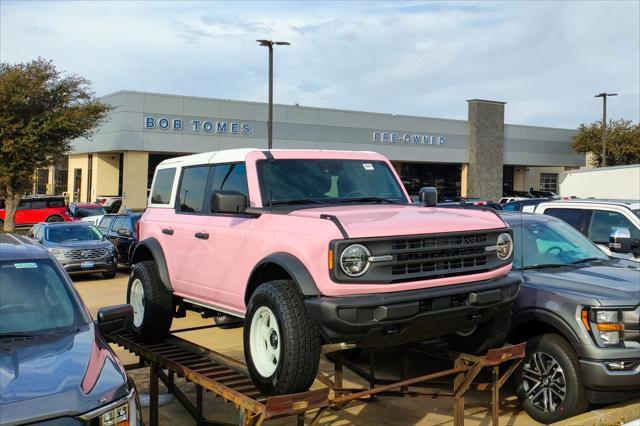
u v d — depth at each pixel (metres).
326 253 4.04
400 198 5.79
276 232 4.57
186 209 6.03
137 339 6.38
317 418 4.20
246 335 4.56
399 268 4.20
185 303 6.50
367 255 4.07
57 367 3.50
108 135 36.59
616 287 5.47
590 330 5.20
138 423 3.53
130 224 18.39
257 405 3.89
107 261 16.62
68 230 17.45
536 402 5.53
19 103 29.11
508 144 52.12
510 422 5.57
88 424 3.18
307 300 4.14
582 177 17.25
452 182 53.62
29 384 3.28
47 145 30.20
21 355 3.63
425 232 4.31
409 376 6.62
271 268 4.64
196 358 5.48
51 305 4.23
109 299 13.12
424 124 47.38
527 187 56.78
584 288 5.50
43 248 4.76
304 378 4.17
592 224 8.80
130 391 3.56
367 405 6.10
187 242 5.76
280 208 5.00
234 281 5.02
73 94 31.14
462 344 5.24
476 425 5.50
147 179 36.59
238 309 5.10
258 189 5.14
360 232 4.08
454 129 48.88
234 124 38.91
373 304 4.00
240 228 5.00
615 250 7.58
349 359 6.54
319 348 4.22
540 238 6.71
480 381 6.41
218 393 4.46
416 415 5.81
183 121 37.06
